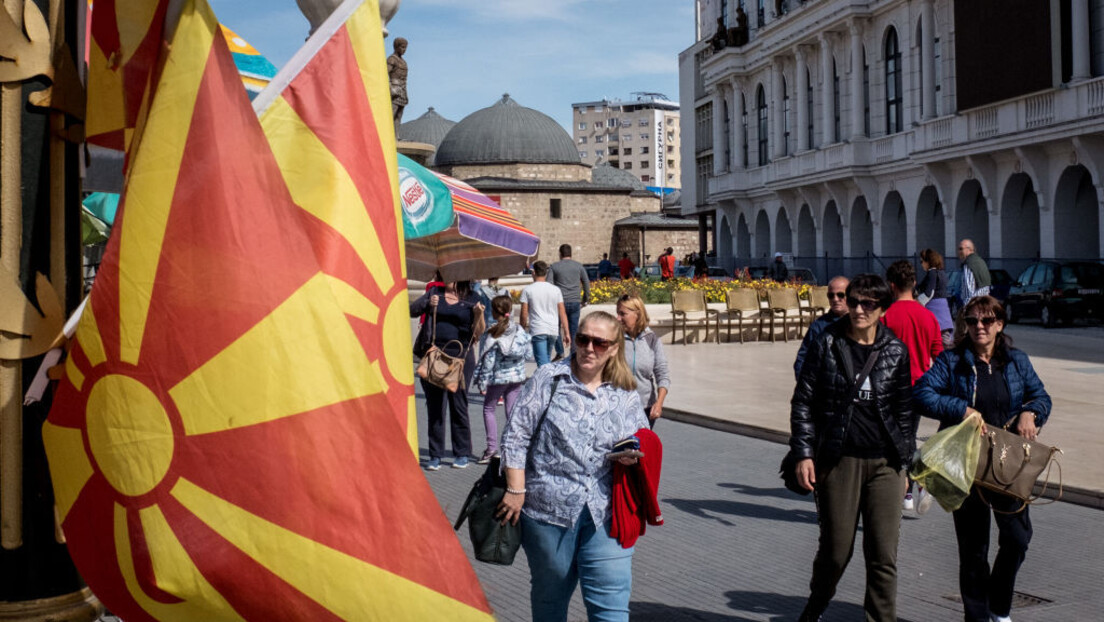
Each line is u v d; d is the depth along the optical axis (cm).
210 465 269
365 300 301
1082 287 3008
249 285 273
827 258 4922
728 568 725
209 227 273
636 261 9475
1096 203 3453
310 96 306
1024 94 3366
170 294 272
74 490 278
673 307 2597
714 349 2453
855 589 680
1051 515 873
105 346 273
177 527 269
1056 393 1559
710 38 6650
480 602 273
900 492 554
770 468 1087
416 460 278
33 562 307
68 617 311
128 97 299
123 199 277
